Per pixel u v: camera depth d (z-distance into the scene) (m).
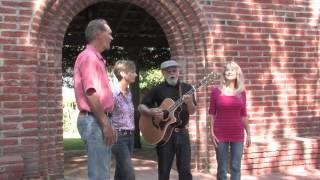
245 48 8.13
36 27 6.77
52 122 7.01
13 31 6.63
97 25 4.11
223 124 5.78
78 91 4.05
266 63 8.33
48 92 6.98
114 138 4.01
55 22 7.04
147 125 5.61
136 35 12.28
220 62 7.93
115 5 10.30
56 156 7.06
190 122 7.91
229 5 8.02
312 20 8.77
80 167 9.07
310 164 8.30
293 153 8.13
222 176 5.80
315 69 8.80
